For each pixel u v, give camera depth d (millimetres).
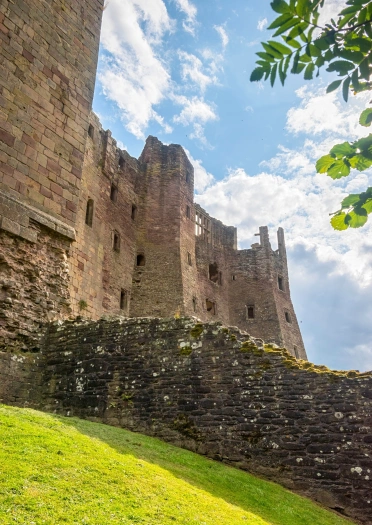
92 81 15711
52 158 13383
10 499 4699
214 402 10242
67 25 15180
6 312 11391
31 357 11789
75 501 5047
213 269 43719
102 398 11102
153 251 33188
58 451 6289
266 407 9820
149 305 30969
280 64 3475
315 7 3252
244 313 42250
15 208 11930
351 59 3246
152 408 10641
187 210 36469
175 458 8586
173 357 11039
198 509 5941
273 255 45094
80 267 24125
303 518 7422
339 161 3590
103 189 28953
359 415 9125
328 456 9023
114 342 11672
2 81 12492
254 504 7375
